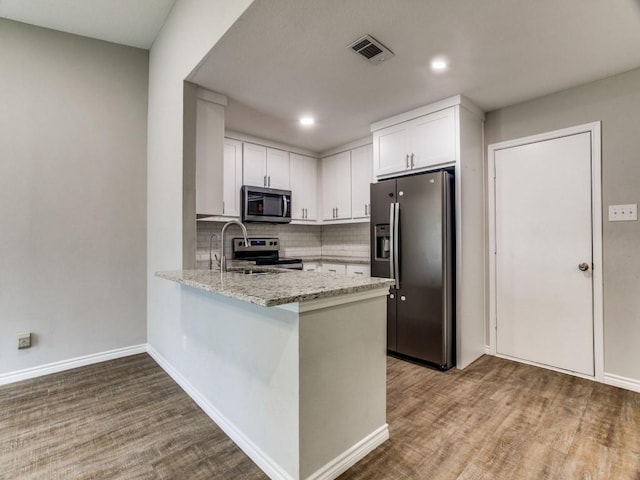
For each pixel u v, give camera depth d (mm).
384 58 2240
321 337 1511
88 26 2879
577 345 2666
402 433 1896
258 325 1667
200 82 2584
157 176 3057
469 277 2975
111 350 3125
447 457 1690
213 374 2080
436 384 2535
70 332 2918
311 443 1469
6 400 2324
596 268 2564
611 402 2227
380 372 1827
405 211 3057
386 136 3381
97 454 1744
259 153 4074
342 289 1526
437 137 2963
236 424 1850
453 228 2906
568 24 1878
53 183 2848
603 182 2535
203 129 2699
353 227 4676
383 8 1740
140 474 1601
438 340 2822
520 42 2057
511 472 1578
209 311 2125
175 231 2664
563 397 2307
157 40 3078
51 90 2846
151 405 2252
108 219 3113
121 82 3188
